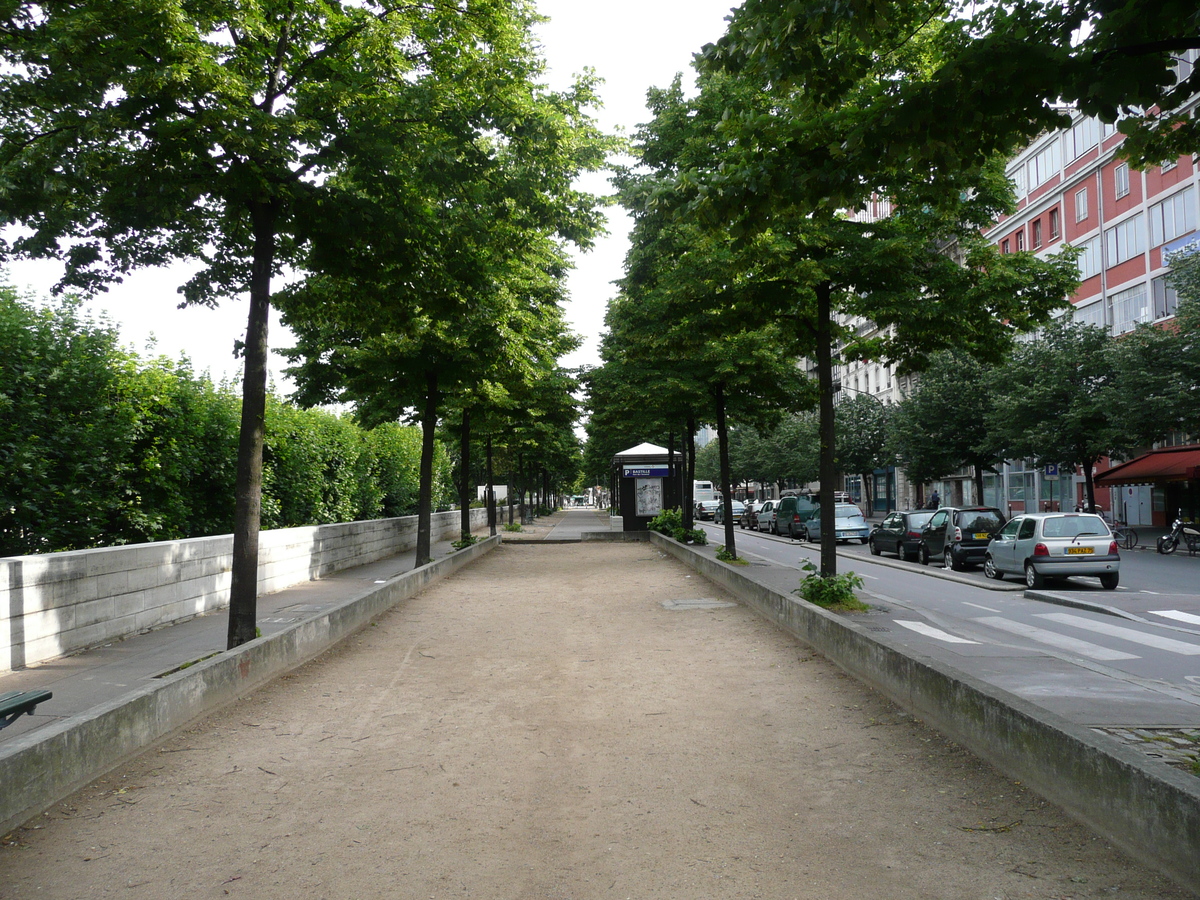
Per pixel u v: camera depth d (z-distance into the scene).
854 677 7.99
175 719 6.28
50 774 4.84
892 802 4.78
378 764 5.64
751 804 4.82
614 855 4.16
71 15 7.03
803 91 5.86
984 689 5.49
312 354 18.33
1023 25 5.00
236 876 3.96
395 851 4.23
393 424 29.55
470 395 19.98
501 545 33.06
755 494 90.94
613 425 28.64
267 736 6.32
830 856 4.10
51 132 7.77
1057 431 31.02
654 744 6.03
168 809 4.82
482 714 6.95
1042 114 4.96
